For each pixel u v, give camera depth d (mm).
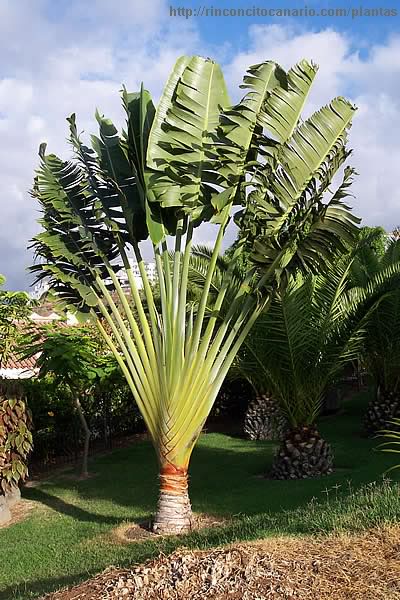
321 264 7227
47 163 7766
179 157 6707
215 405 16922
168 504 6824
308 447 9547
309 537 4578
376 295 9195
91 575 4938
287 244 6832
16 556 6672
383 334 12078
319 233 6914
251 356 9406
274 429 13578
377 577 3729
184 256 6977
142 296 10180
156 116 6910
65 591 4172
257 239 6680
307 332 9094
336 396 17156
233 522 6711
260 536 4820
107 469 11102
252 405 13891
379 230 15070
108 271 7379
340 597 3494
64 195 7574
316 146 6594
